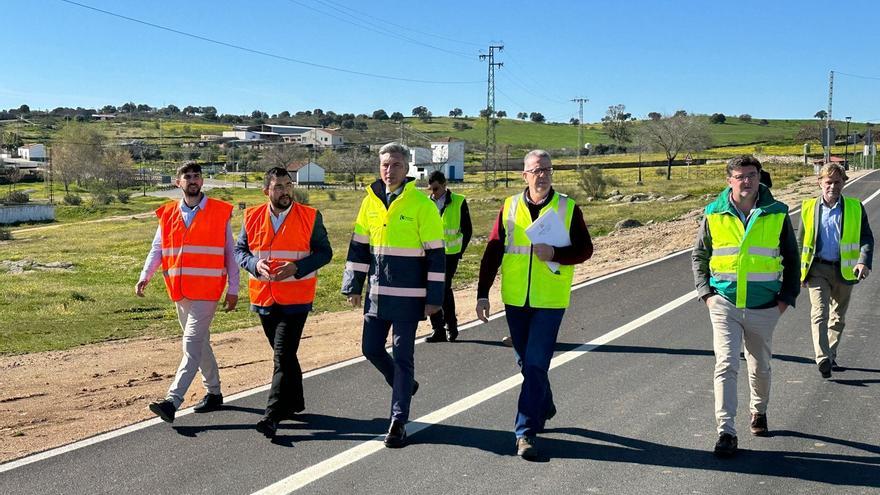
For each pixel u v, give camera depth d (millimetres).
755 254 5344
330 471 5043
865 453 5301
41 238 50938
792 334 9250
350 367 7965
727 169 5410
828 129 47906
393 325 5691
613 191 62750
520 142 186250
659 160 119500
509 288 5523
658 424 5949
